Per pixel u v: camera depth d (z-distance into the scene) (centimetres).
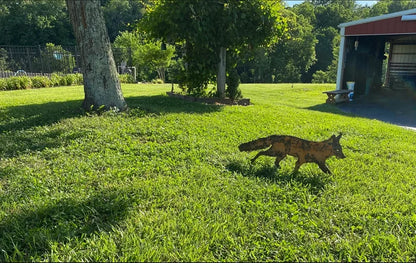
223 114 709
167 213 272
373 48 1588
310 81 5016
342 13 5312
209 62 925
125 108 648
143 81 2262
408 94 1515
